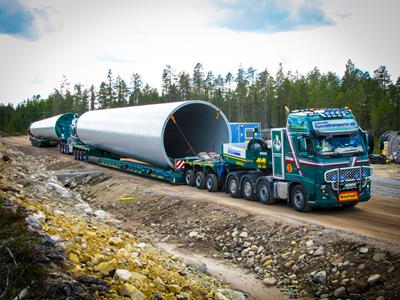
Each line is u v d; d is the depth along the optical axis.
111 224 11.69
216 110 21.92
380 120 57.06
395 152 32.34
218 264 11.09
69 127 42.09
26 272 5.25
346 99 60.06
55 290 5.13
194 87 77.25
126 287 5.99
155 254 9.38
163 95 79.12
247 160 16.56
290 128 13.98
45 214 8.34
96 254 6.99
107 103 85.56
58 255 6.06
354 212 13.62
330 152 13.15
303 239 10.77
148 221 15.91
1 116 105.25
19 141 64.56
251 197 15.88
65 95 105.44
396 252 8.84
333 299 8.32
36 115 108.56
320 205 13.11
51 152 43.50
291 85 68.62
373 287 8.19
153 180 22.78
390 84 67.50
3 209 6.91
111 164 28.12
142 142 21.92
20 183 12.51
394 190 18.55
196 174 19.98
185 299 6.77
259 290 9.19
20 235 5.79
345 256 9.42
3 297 4.66
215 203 15.45
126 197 19.36
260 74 72.19
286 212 13.67
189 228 14.05
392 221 12.18
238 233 12.53
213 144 23.48
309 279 9.24
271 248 11.08
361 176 13.45
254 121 70.44
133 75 84.56
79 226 8.53
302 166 13.51
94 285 5.76
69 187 23.83
